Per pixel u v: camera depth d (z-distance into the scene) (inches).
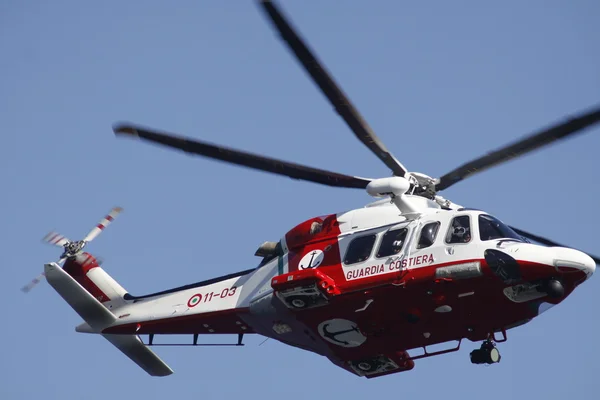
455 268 2662.4
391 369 3063.5
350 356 3031.5
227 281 3196.4
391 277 2738.7
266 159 2689.5
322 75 2359.7
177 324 3250.5
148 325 3302.2
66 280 3228.3
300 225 3019.2
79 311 3326.8
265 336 3137.3
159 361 3499.0
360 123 2576.3
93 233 3592.5
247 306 3048.7
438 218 2785.4
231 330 3208.7
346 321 2869.1
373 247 2827.3
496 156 2662.4
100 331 3398.1
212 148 2647.6
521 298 2701.8
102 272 3513.8
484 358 2780.5
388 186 2694.4
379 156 2765.7
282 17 2161.7
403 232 2810.0
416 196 2876.5
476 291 2679.6
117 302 3432.6
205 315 3159.5
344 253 2866.6
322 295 2807.6
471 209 2805.1
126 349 3479.3
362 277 2787.9
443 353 2906.0
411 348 2940.5
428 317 2775.6
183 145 2650.1
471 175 2795.3
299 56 2292.1
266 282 3036.4
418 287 2706.7
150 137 2637.8
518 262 2623.0
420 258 2726.4
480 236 2706.7
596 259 2881.4
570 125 2415.1
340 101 2471.7
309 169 2733.8
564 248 2667.3
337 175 2763.3
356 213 2940.5
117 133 2640.3
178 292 3307.1
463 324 2795.3
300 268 2933.1
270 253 3105.3
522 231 2950.3
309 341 3034.0
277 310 2935.5
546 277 2635.3
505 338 2807.6
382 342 2915.8
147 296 3385.8
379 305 2787.9
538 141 2517.2
